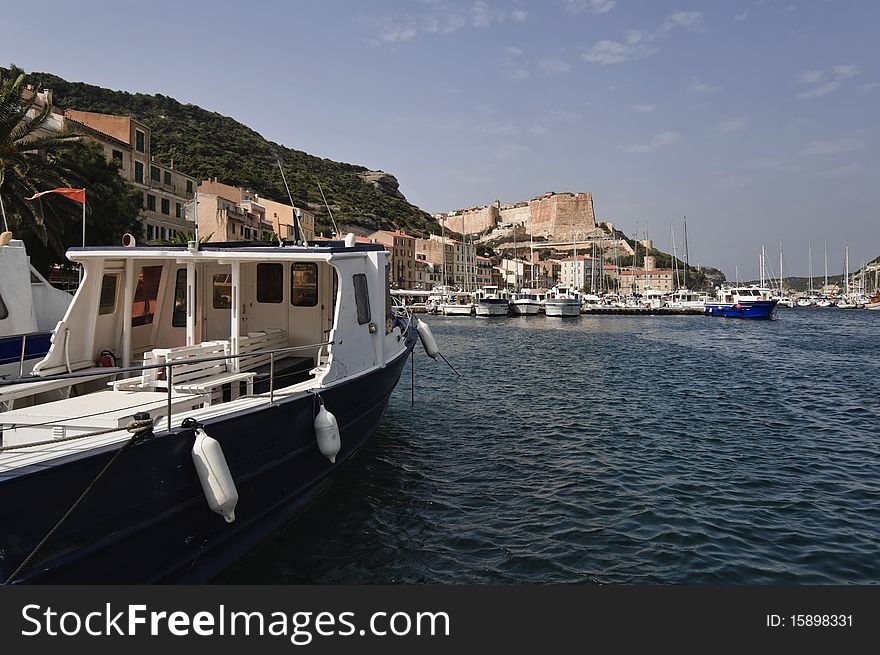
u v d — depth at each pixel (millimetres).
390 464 12453
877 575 7902
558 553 8453
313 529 8883
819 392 22797
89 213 26250
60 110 43219
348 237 10094
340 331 8680
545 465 12656
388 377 10734
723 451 13930
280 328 9875
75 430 5781
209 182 68875
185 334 9141
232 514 6043
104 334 8250
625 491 11047
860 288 181750
